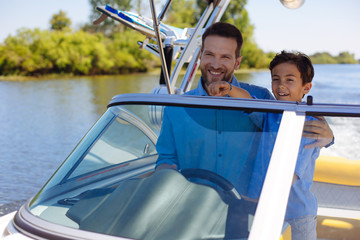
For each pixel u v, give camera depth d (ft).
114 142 5.47
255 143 4.84
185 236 4.34
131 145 5.46
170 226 4.42
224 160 4.91
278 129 4.79
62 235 4.41
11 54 111.86
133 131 5.52
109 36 131.85
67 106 46.16
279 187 4.28
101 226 4.50
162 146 5.35
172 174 4.95
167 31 11.91
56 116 38.58
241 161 4.83
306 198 5.31
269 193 4.26
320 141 4.92
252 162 4.77
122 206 4.66
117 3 113.29
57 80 97.45
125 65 125.08
